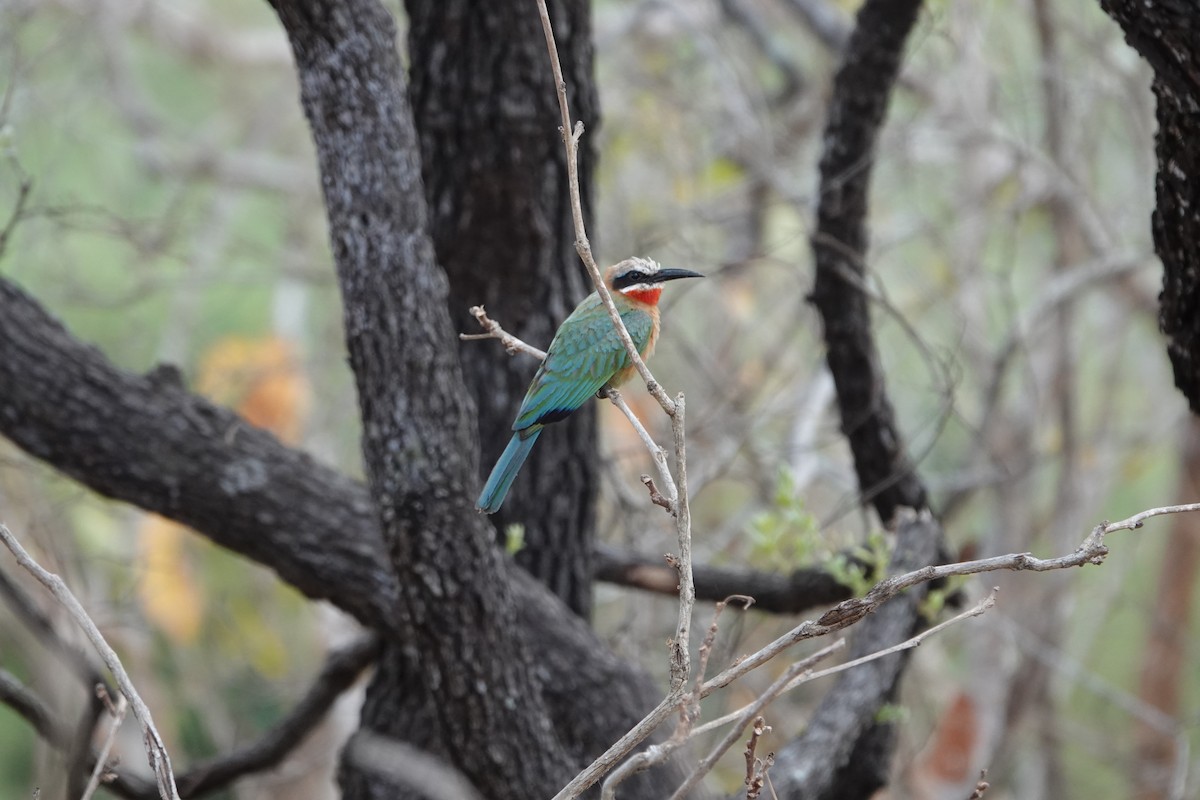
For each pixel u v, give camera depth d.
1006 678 18.28
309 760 18.00
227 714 20.08
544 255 9.48
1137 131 17.39
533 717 7.79
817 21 18.47
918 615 9.80
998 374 15.09
